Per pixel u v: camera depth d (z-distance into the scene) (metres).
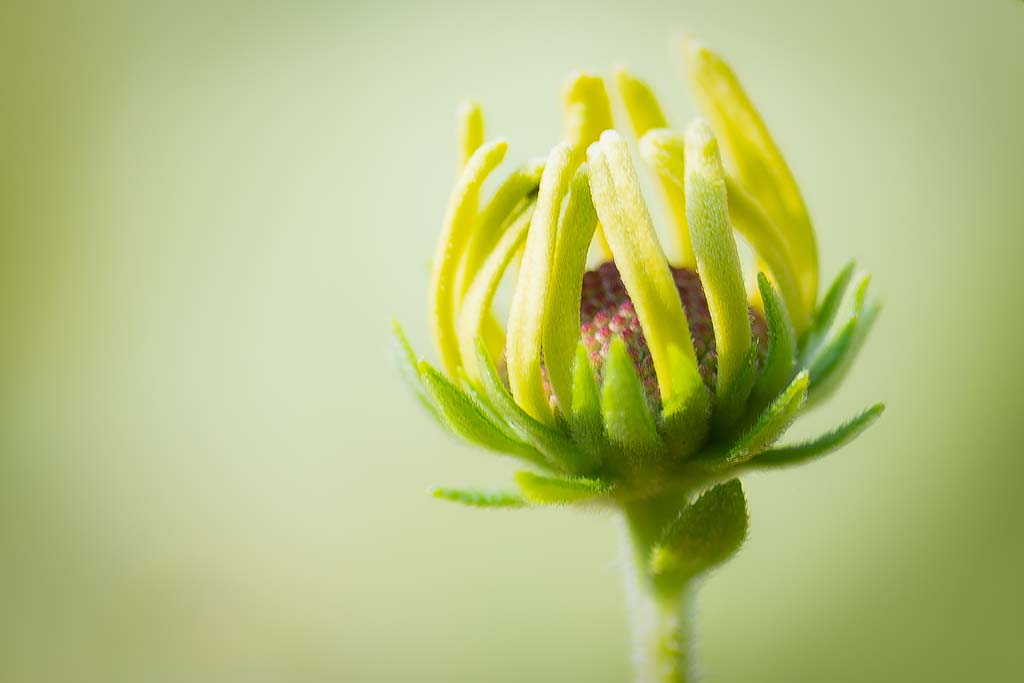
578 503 0.18
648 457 0.17
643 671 0.18
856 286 0.18
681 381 0.17
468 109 0.19
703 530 0.17
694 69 0.19
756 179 0.18
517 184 0.18
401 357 0.18
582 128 0.18
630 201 0.17
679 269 0.18
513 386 0.17
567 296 0.17
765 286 0.17
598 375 0.18
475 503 0.18
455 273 0.18
